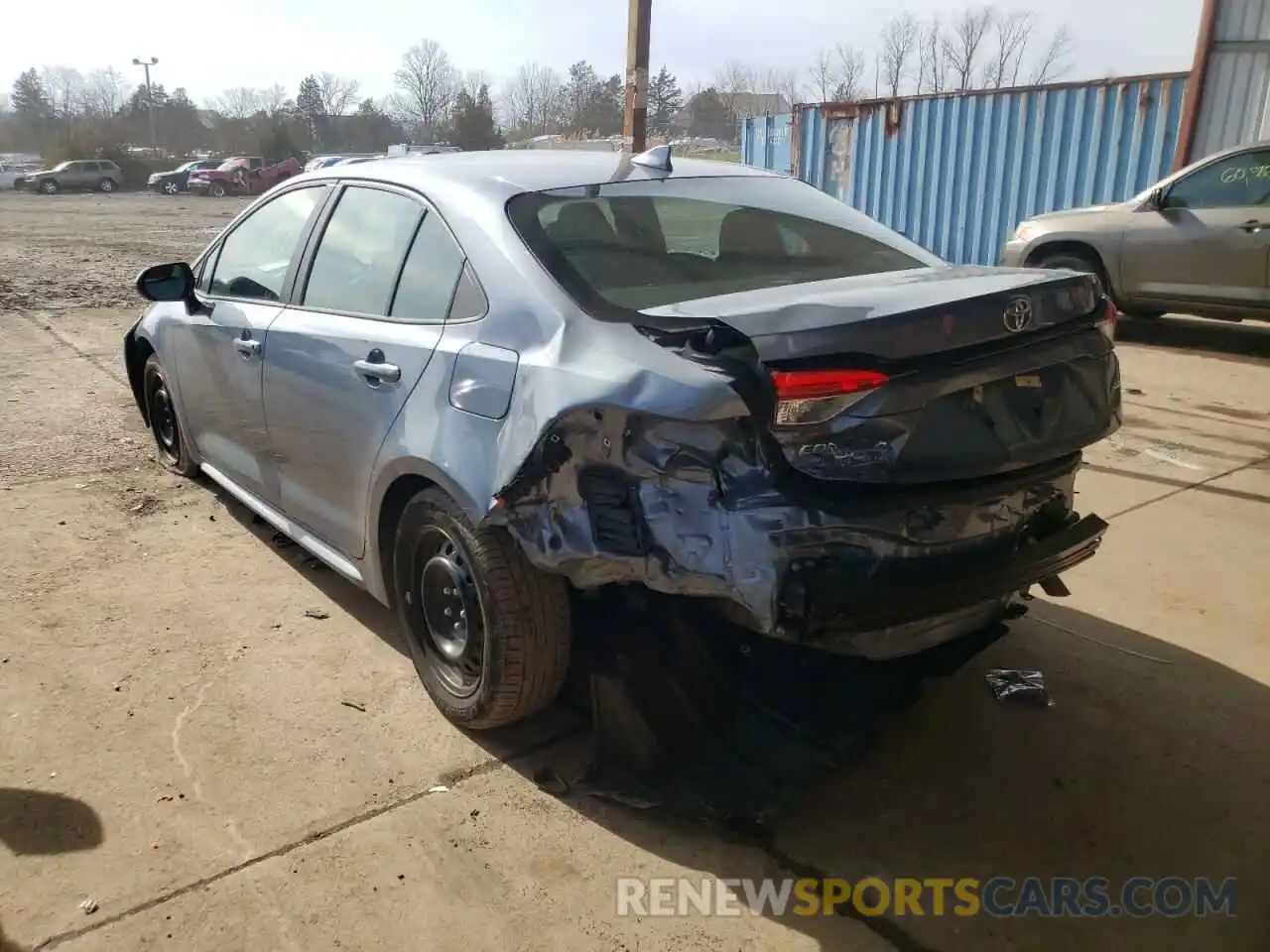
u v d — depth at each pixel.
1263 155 8.23
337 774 2.95
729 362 2.34
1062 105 11.41
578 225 3.02
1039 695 3.34
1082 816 2.79
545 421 2.56
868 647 2.54
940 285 2.68
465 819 2.77
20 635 3.72
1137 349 9.02
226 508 5.04
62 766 2.96
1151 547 4.56
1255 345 9.03
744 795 2.75
